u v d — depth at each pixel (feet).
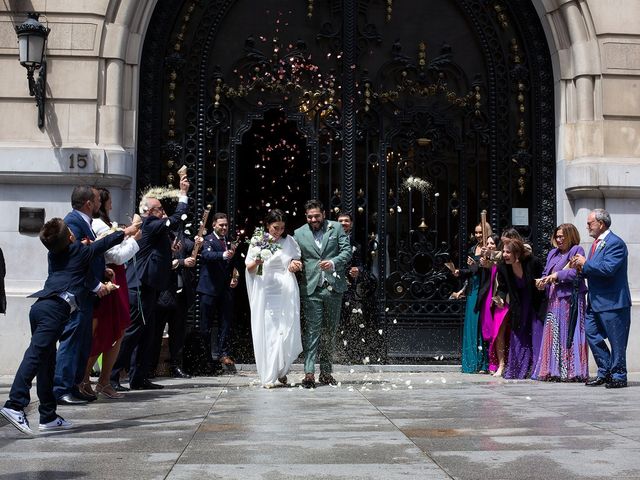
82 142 35.53
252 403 24.59
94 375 34.63
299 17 39.60
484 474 14.12
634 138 37.93
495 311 35.32
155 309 32.42
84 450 16.55
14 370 34.27
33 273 35.01
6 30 35.63
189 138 38.65
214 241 35.76
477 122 39.75
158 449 16.61
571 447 16.71
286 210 38.88
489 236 35.19
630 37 38.19
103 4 36.17
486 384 31.32
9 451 16.49
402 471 14.38
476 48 39.93
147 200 29.04
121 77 36.42
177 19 39.01
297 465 14.92
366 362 35.19
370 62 39.63
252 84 39.22
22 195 35.32
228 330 36.04
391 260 38.86
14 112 35.55
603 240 30.19
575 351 32.63
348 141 38.99
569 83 38.70
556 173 39.24
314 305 30.14
